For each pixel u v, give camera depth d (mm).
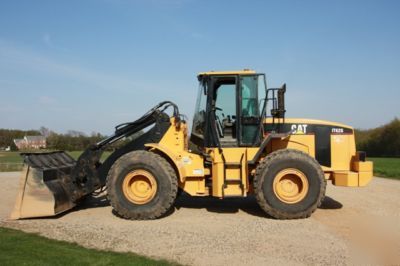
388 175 21453
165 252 5934
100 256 5688
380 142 54938
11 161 41562
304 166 8172
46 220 8125
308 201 8125
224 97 8969
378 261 5527
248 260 5566
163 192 8172
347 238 6676
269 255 5781
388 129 53875
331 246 6207
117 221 8031
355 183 8844
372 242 6441
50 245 6215
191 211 9062
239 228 7363
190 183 8836
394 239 6625
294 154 8234
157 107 9086
